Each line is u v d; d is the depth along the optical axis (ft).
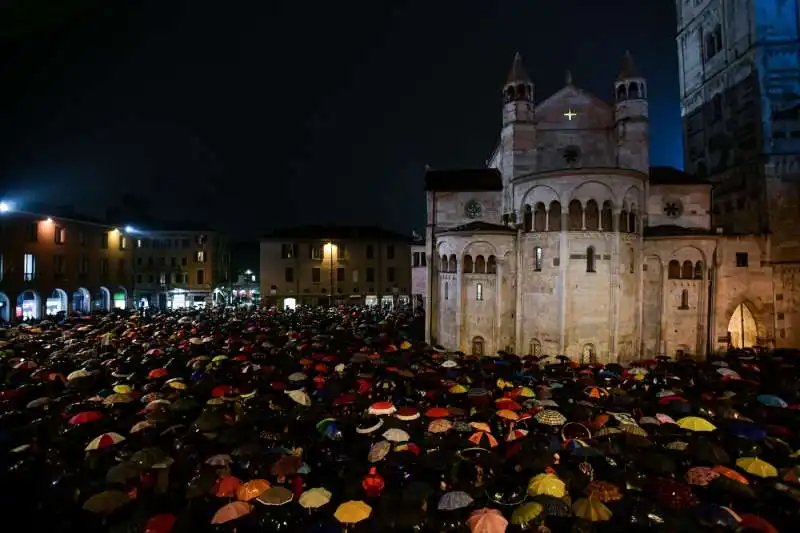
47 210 261.03
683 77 232.53
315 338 159.74
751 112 184.55
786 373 122.52
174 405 82.79
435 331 186.70
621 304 155.22
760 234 173.06
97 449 63.98
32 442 67.51
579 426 74.59
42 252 249.75
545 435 71.67
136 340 153.48
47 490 54.60
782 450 67.97
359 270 352.28
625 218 156.76
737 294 171.63
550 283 156.87
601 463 65.62
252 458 64.59
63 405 86.07
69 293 267.80
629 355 156.97
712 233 166.20
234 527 50.90
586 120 178.70
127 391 92.32
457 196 185.88
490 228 164.66
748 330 178.29
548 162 178.91
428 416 81.05
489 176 195.83
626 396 93.09
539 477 54.80
